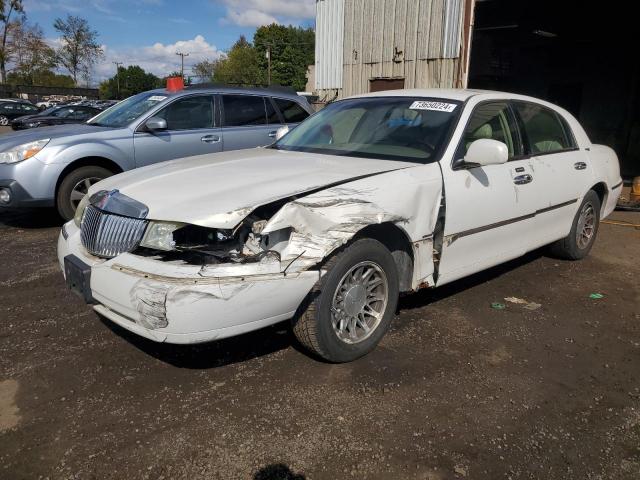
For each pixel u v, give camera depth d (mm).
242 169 3477
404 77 11320
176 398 2932
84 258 3090
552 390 3107
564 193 4816
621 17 13102
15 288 4469
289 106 8008
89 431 2654
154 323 2684
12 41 60719
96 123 7211
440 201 3535
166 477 2363
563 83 16547
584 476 2430
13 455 2482
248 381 3107
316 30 13312
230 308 2697
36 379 3096
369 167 3467
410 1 11008
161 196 3025
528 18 13250
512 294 4570
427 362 3371
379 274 3330
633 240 6520
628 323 4062
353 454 2523
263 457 2492
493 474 2422
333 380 3133
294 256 2818
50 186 6172
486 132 4098
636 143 14945
